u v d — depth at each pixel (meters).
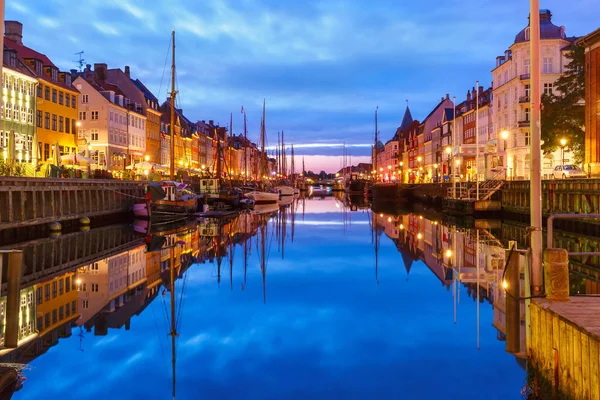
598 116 45.12
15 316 10.48
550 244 10.63
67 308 17.20
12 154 38.66
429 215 61.78
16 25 61.88
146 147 93.38
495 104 79.75
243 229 45.59
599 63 44.97
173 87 55.62
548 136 50.03
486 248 31.02
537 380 9.89
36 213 35.72
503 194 54.72
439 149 111.81
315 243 36.25
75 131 67.69
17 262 10.49
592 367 7.72
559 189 39.31
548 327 9.36
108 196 48.66
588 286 18.22
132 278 22.80
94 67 83.31
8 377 9.66
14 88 52.34
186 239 37.53
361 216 61.50
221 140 154.50
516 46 70.62
